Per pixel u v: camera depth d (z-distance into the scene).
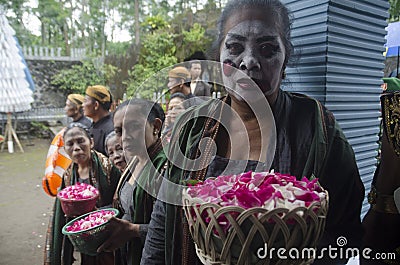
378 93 0.92
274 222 0.42
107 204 1.05
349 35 0.83
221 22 0.67
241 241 0.43
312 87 0.82
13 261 1.43
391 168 0.69
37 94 5.15
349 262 0.69
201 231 0.47
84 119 1.41
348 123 0.86
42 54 5.26
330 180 0.68
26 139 4.57
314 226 0.45
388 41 1.13
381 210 0.71
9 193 2.38
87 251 0.83
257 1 0.64
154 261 0.71
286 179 0.52
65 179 1.12
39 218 1.91
